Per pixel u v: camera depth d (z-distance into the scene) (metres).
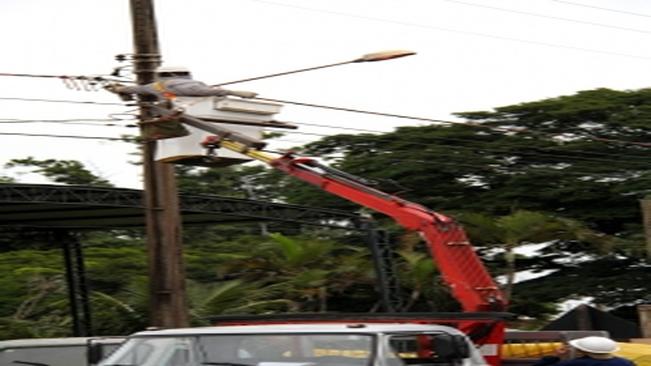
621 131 41.41
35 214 27.86
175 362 10.88
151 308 17.83
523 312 40.34
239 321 14.44
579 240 37.03
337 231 41.06
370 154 43.00
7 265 38.31
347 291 34.91
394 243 37.12
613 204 40.69
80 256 32.31
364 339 10.52
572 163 41.22
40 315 34.75
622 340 18.98
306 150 43.53
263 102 16.61
